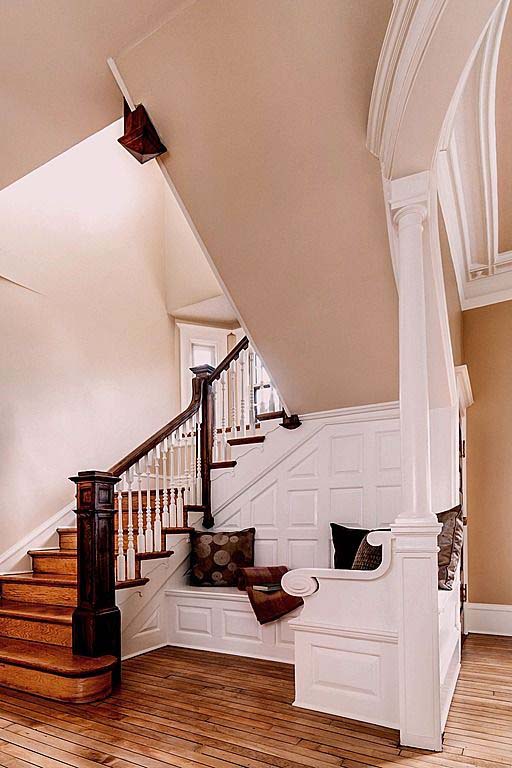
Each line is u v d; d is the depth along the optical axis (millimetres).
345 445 4387
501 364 5023
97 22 2561
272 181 3264
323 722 2730
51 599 3980
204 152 3240
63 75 2852
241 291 3973
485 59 2754
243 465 4809
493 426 4984
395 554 2633
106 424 5512
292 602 3777
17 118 3059
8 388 4621
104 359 5594
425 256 3062
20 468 4629
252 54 2711
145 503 4828
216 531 4820
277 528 4559
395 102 2428
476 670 3643
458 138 3393
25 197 4969
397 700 2676
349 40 2551
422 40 2041
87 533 3373
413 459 2652
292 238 3521
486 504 4918
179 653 4000
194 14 2561
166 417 6262
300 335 4098
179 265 6480
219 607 4074
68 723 2729
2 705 2984
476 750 2428
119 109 3133
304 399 4516
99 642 3260
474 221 4391
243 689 3215
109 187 5961
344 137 2938
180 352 6609
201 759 2338
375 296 3662
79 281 5438
